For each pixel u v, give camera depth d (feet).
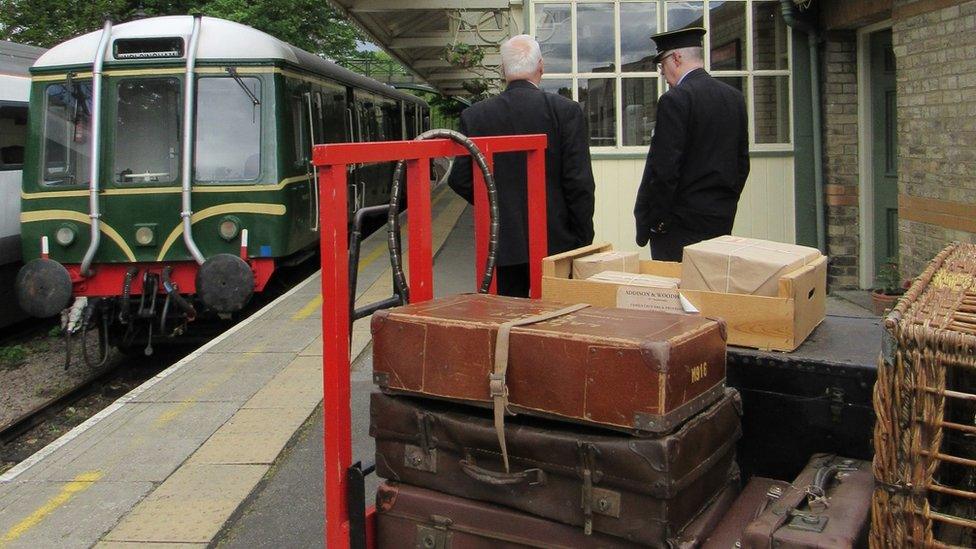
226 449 16.66
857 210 29.09
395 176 9.30
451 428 7.62
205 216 30.40
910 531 6.21
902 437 6.16
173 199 30.27
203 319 34.83
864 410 8.25
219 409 19.02
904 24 24.31
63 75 30.25
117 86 30.30
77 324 28.91
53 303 28.12
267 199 30.60
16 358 32.78
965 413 6.62
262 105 30.89
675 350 6.80
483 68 54.39
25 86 37.27
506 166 14.14
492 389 7.24
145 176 30.32
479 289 9.83
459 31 46.83
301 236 33.50
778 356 8.52
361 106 49.26
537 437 7.15
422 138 9.12
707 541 7.23
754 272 8.83
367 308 8.95
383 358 8.01
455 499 7.77
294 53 34.76
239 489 14.83
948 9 22.12
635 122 29.63
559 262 10.55
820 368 8.34
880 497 6.36
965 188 21.74
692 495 7.21
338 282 7.75
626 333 7.08
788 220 30.04
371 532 8.23
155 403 19.57
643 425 6.73
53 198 30.01
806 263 9.21
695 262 9.18
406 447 7.99
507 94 14.38
